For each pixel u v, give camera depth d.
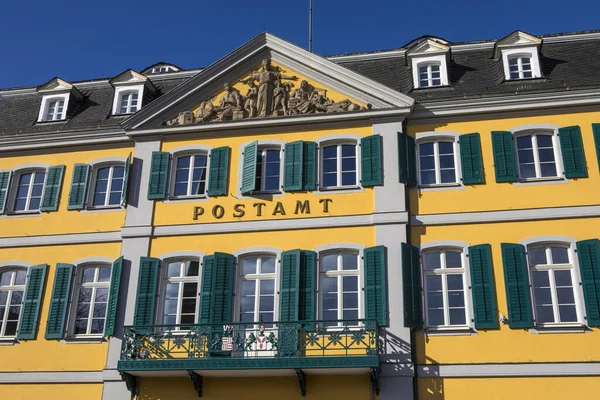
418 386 16.52
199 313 18.12
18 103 24.00
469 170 18.53
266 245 18.62
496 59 21.02
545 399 15.95
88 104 23.02
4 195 21.11
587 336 16.31
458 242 17.78
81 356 18.55
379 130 19.42
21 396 18.39
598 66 20.20
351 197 18.73
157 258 18.95
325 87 20.39
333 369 16.38
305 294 17.75
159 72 25.64
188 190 20.05
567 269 17.20
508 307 16.81
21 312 19.38
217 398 17.31
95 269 19.75
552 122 18.88
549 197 17.92
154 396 17.61
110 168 21.08
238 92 20.75
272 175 19.66
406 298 17.05
